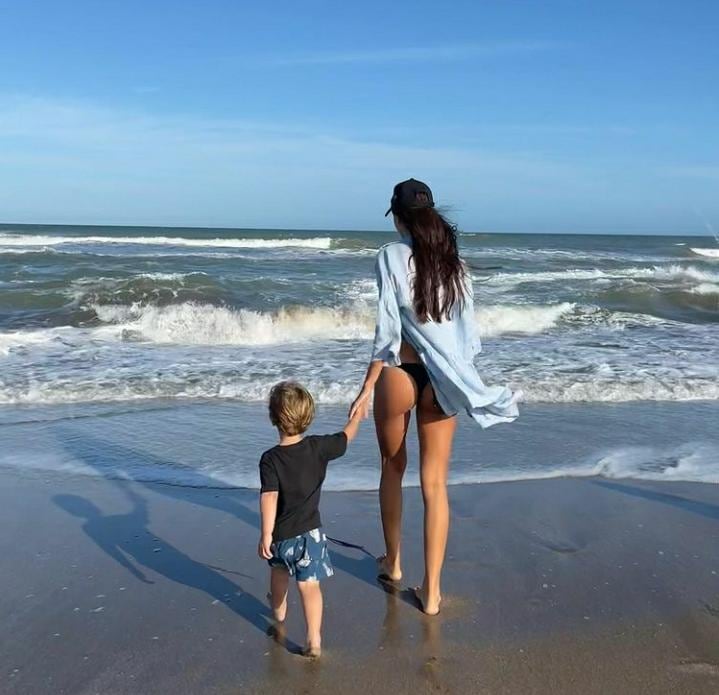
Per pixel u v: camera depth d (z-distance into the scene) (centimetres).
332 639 335
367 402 340
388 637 336
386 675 306
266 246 4072
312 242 4266
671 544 448
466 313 346
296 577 319
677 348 1166
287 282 1875
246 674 308
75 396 833
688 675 308
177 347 1159
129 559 426
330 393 837
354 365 992
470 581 394
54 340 1186
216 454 635
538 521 483
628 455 635
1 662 317
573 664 316
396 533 388
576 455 633
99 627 347
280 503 318
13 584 392
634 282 2216
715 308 1830
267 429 713
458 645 330
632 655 323
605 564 418
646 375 936
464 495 531
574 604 370
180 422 734
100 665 315
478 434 695
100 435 688
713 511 506
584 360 1041
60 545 444
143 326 1281
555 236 9338
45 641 334
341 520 484
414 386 346
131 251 3353
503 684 300
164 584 394
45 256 2600
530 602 371
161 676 307
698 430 721
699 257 4066
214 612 362
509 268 2786
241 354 1091
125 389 858
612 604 370
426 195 344
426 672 309
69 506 511
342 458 614
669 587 390
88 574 405
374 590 384
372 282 1977
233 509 510
